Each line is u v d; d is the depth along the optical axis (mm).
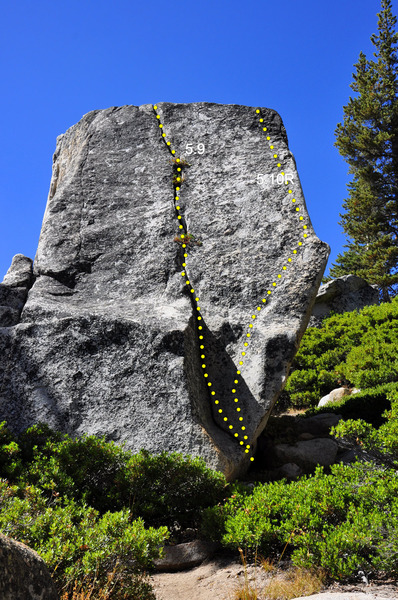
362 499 4836
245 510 4914
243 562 4547
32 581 2314
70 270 8422
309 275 8016
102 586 3725
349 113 35062
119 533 3963
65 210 9023
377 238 33312
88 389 7113
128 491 5582
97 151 9625
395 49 34562
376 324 16156
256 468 7832
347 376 12766
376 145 32906
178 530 5562
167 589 4555
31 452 5980
